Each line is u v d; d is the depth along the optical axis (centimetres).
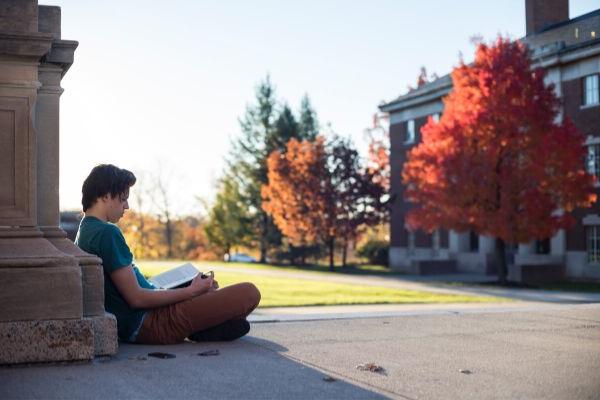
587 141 3050
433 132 2631
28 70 585
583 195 2483
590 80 3070
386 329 820
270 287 2267
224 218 6419
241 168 6281
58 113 637
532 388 484
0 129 576
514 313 1050
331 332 787
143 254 7806
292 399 441
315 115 6638
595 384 499
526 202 2450
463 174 2511
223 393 455
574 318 966
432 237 4003
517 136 2477
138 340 655
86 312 590
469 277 3291
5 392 455
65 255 568
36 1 588
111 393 453
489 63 2547
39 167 625
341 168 4331
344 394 458
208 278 664
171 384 482
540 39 3397
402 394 461
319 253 5906
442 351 648
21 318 548
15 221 575
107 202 654
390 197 4275
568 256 3131
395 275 3581
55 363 551
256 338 724
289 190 4394
